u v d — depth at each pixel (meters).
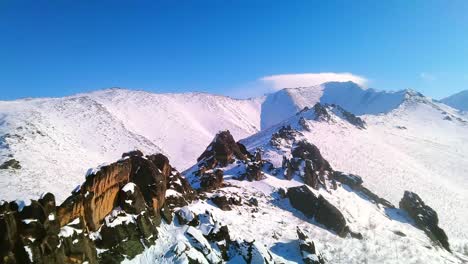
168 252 34.72
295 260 42.91
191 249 35.53
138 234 34.81
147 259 33.69
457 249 69.94
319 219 57.47
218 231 40.00
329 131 126.00
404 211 74.12
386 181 98.25
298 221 56.12
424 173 113.06
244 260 37.81
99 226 32.75
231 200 54.88
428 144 157.12
